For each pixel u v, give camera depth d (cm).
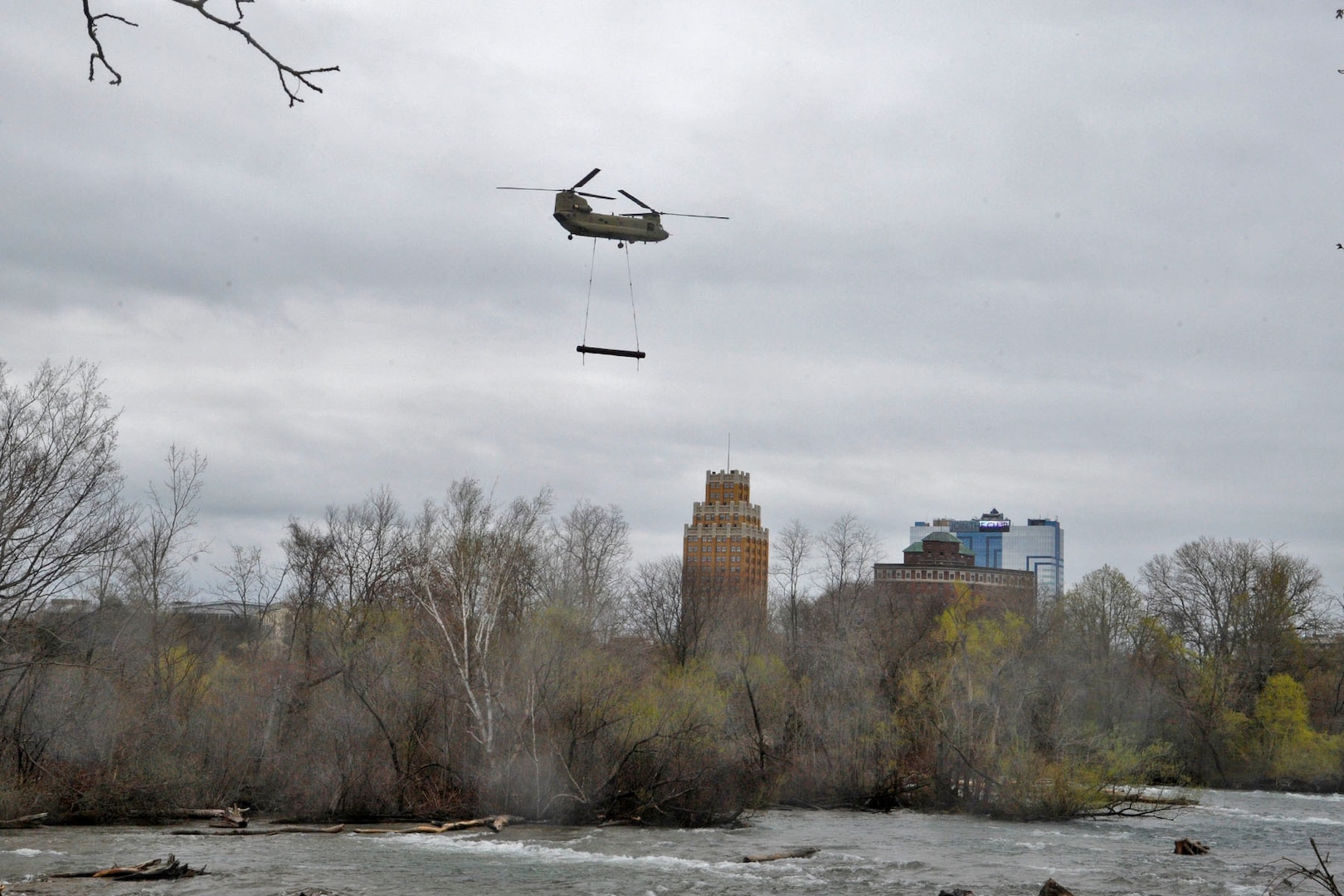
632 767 5075
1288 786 7850
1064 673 7406
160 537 5650
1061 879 3600
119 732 4853
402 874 3519
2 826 4422
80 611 4975
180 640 5712
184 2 790
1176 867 3884
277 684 5422
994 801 5550
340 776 4991
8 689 4650
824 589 9519
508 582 5681
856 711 6075
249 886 3231
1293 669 8925
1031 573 18525
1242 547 9506
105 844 4075
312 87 829
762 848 4294
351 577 6669
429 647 5391
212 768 5150
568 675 5162
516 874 3550
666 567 9262
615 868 3706
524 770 4981
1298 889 3434
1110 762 5491
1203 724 8194
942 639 6347
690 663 6688
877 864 3884
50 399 4494
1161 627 8606
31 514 4362
